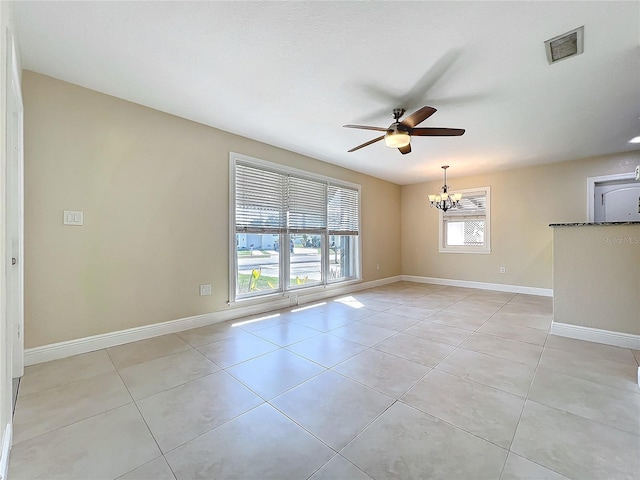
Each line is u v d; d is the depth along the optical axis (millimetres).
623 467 1354
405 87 2643
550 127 3539
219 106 3039
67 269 2592
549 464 1377
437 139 3957
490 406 1848
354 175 5781
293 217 4609
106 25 1896
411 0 1696
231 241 3762
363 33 1969
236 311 3826
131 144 2949
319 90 2709
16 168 2232
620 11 1750
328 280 5246
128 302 2939
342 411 1808
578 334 3033
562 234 3135
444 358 2568
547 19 1827
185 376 2250
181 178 3312
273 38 2020
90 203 2709
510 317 3855
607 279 2896
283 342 2963
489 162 5117
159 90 2725
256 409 1832
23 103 2375
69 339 2602
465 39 2018
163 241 3178
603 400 1905
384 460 1415
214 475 1332
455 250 6316
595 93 2729
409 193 7027
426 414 1770
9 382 1455
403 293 5523
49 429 1635
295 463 1399
